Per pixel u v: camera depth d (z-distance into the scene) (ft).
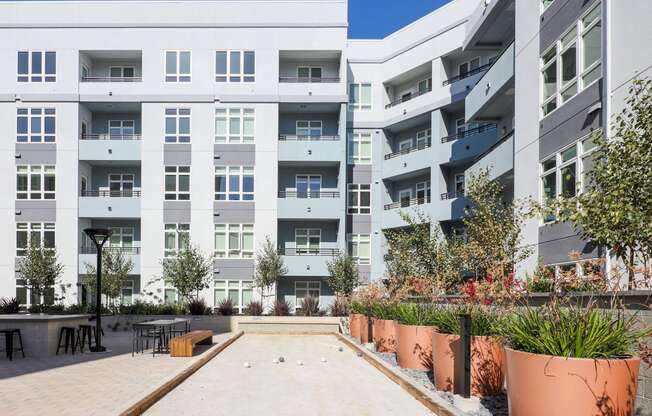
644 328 19.57
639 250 21.89
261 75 100.07
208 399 27.76
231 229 97.60
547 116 50.06
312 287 102.12
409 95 109.09
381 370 37.04
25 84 98.17
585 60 43.62
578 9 44.60
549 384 16.88
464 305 30.01
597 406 16.31
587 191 24.91
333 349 53.42
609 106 38.37
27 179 97.14
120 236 102.17
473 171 74.28
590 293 20.76
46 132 97.86
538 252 50.08
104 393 27.96
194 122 98.78
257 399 27.73
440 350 27.48
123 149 98.27
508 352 18.81
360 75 110.63
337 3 101.60
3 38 98.73
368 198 109.09
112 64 105.19
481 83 72.28
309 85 100.94
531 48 54.13
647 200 21.08
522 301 27.55
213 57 99.96
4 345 44.37
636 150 22.08
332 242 105.09
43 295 90.12
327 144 100.63
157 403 26.71
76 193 97.04
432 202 94.63
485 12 70.08
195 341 45.65
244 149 98.63
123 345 54.19
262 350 52.47
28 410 24.16
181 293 84.23
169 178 98.07
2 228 96.48
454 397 24.30
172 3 100.27
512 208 49.08
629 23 36.88
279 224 104.58
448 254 59.47
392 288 53.01
